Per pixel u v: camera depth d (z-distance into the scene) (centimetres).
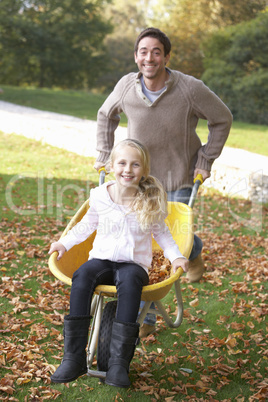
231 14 3859
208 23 3997
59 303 572
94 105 2845
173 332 530
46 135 1702
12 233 784
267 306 598
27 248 735
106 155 557
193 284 659
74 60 4853
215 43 3191
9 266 672
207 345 504
